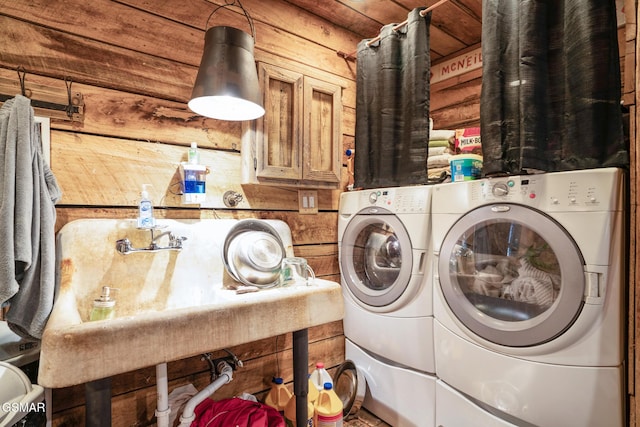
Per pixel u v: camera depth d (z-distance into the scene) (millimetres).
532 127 1244
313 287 1351
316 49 2014
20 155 1023
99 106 1343
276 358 1831
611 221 1059
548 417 1155
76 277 1190
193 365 1545
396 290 1673
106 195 1351
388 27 1840
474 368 1363
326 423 1540
